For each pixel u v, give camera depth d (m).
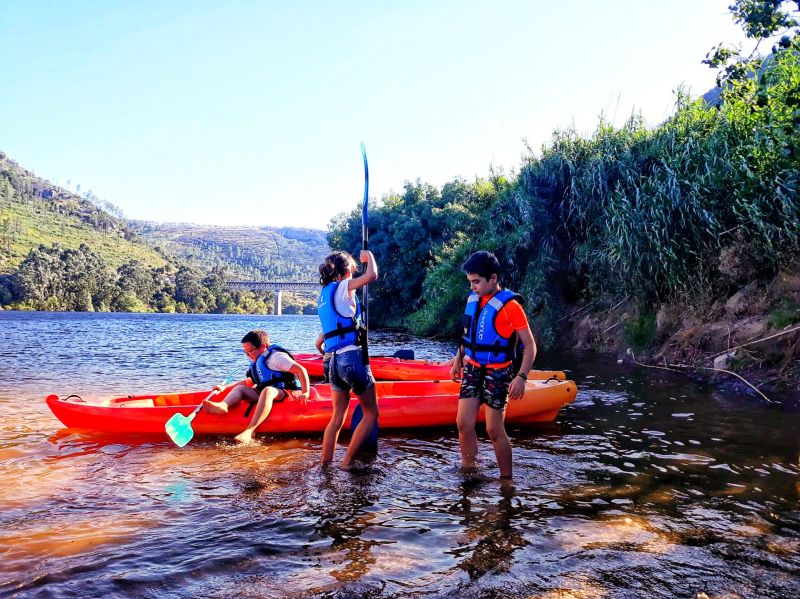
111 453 4.58
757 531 2.98
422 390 6.21
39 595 2.33
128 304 110.38
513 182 16.88
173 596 2.35
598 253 12.04
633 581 2.46
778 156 8.26
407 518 3.19
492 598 2.32
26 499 3.49
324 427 5.28
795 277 8.10
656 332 10.14
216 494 3.60
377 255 33.00
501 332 4.02
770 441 4.78
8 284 97.19
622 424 5.53
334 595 2.35
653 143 11.80
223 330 28.09
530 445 4.81
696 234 9.46
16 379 8.81
